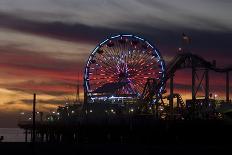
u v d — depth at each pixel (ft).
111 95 562.66
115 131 501.56
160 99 525.75
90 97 574.97
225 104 440.45
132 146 325.01
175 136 441.68
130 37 560.20
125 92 560.20
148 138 464.24
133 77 556.92
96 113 555.28
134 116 490.08
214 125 416.05
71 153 327.06
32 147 333.62
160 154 312.09
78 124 554.87
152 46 550.36
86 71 577.43
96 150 323.57
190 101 496.64
